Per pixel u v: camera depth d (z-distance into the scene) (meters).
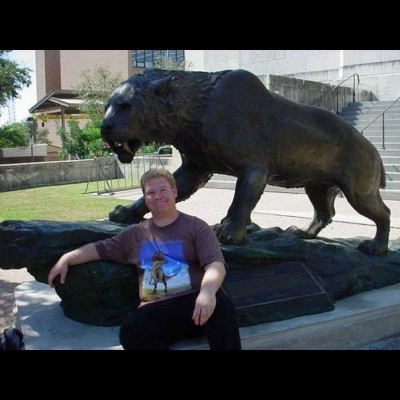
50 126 37.91
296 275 3.52
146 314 2.62
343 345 3.33
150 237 2.79
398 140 13.15
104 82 26.17
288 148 3.60
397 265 4.06
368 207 4.01
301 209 9.45
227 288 3.29
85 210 9.79
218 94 3.40
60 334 3.02
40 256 3.06
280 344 3.09
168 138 3.38
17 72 17.91
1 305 4.67
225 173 3.73
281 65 18.77
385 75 16.44
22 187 14.94
